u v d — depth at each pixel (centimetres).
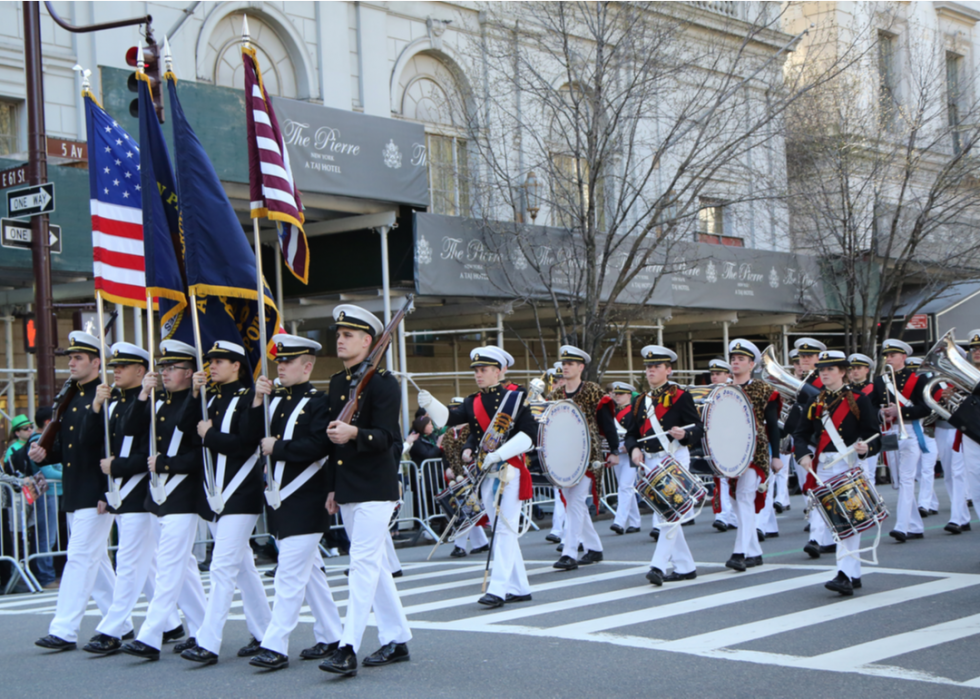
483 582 890
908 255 2128
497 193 1880
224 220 777
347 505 615
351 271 1592
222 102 1322
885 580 883
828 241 2231
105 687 597
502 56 1806
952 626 691
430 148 1945
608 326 1762
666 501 881
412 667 618
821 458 846
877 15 2352
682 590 859
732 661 607
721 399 961
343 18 1836
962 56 2817
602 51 1723
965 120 2412
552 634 697
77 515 729
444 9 1973
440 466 1403
